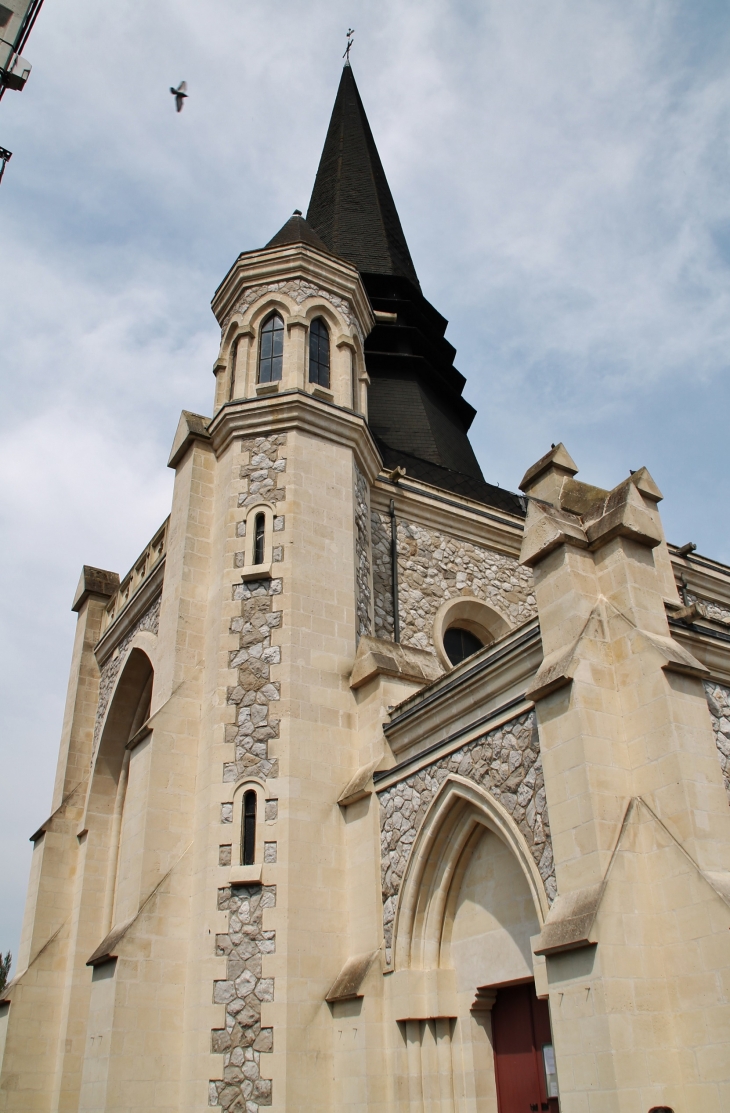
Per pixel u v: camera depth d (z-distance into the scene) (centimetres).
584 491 1262
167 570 1877
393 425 2609
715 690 1123
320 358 2008
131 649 2209
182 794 1568
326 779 1546
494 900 1248
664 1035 893
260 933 1394
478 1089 1198
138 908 1444
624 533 1152
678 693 1036
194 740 1623
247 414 1864
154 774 1558
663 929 938
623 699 1069
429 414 2689
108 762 2278
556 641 1145
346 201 3238
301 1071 1298
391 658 1647
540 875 1076
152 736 1584
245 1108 1280
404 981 1283
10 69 1357
